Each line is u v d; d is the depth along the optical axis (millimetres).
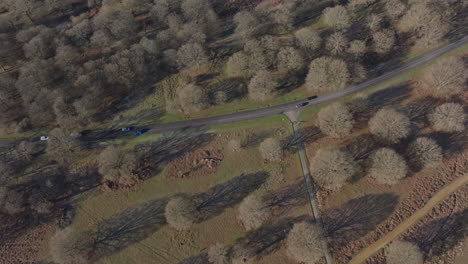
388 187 91875
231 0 142375
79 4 146500
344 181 90312
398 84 111438
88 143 107500
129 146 106188
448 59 105688
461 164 94125
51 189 99125
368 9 131500
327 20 122438
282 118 107938
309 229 81375
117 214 94625
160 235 90500
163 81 121125
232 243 87812
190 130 108375
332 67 106500
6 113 110312
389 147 96750
